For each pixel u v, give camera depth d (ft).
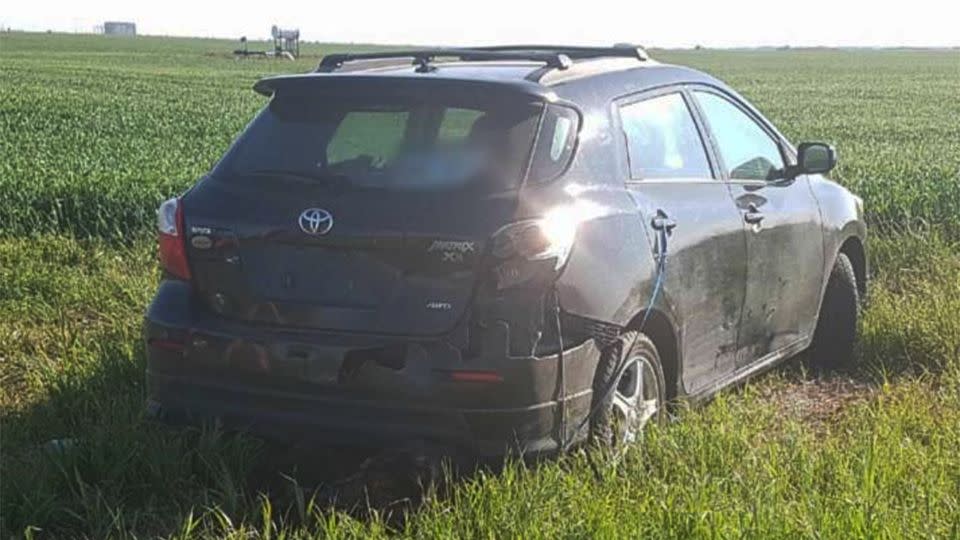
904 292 28.58
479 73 16.35
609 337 15.46
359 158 15.71
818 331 23.44
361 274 14.84
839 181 45.85
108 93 145.07
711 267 18.11
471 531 13.74
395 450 14.96
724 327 18.81
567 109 16.02
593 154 16.17
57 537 14.48
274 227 15.17
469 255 14.39
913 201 39.78
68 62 260.62
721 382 19.02
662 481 14.90
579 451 15.40
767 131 21.49
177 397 15.75
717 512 13.57
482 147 15.24
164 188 40.73
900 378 22.11
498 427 14.37
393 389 14.51
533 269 14.47
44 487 15.24
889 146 81.15
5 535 14.06
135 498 15.52
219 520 14.23
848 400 21.06
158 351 15.80
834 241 22.66
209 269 15.67
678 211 17.42
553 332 14.64
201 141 75.20
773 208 20.26
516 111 15.55
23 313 25.98
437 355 14.42
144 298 26.68
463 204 14.71
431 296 14.53
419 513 14.34
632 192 16.62
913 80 247.09
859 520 13.42
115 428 16.84
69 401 18.76
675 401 17.52
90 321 25.66
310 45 493.77
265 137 16.40
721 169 19.29
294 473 16.26
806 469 15.47
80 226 37.04
